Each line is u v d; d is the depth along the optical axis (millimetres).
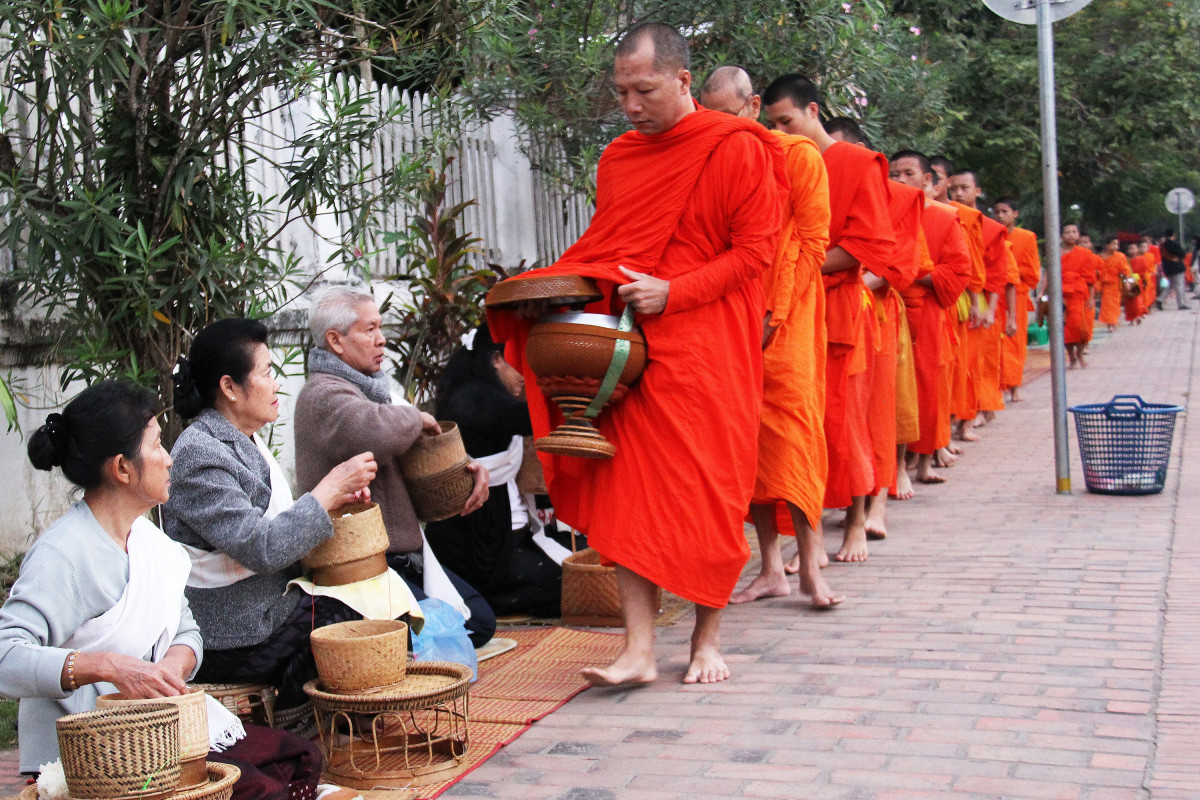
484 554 5449
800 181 4945
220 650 3787
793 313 4984
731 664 4590
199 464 3666
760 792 3371
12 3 3973
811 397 5043
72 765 2654
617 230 4301
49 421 3080
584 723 4023
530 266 9719
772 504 5496
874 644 4738
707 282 4137
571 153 8844
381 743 3902
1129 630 4730
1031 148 17297
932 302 7809
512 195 9523
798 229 4980
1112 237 21719
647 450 4230
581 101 8164
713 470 4195
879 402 6441
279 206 6988
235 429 3807
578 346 4074
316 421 4301
